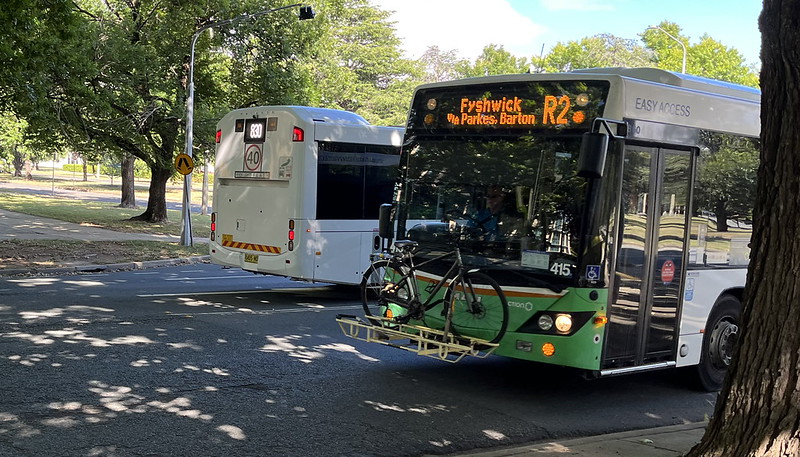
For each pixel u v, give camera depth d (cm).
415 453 600
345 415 684
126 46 2633
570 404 784
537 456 576
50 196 5078
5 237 2280
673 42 5800
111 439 582
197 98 2952
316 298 1414
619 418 745
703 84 839
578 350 700
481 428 676
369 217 1405
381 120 7000
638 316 753
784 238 428
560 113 729
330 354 929
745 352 442
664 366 787
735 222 859
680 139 777
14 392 688
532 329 716
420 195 820
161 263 2014
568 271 702
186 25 2792
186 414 656
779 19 428
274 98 3014
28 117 2414
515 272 728
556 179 722
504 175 756
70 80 2289
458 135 799
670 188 774
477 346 729
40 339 905
